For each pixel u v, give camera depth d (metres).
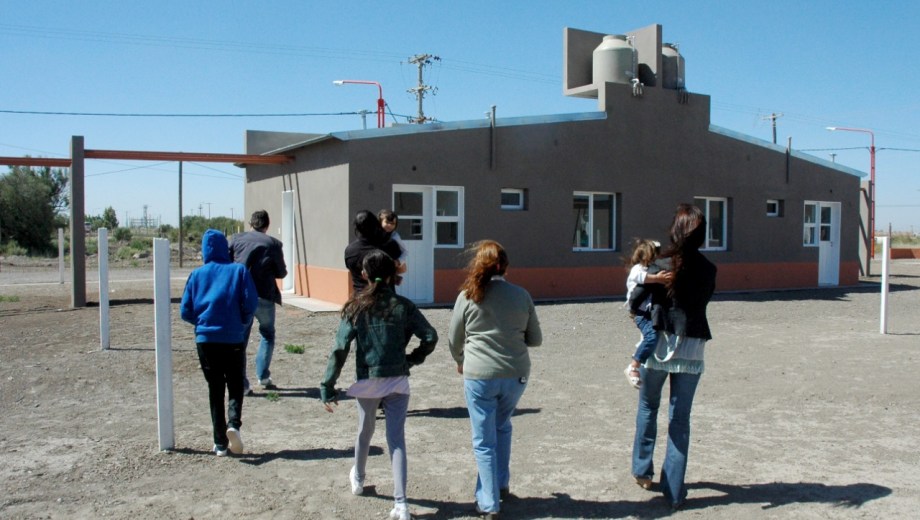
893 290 21.55
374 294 4.89
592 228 18.42
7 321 13.45
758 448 6.40
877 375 9.34
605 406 7.79
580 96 19.70
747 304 17.25
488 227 16.45
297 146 16.56
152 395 7.95
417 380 8.89
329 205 15.67
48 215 48.06
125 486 5.36
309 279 16.88
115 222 78.81
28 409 7.37
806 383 8.88
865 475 5.72
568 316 14.53
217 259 6.15
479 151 16.28
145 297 18.16
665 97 19.09
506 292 4.82
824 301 18.20
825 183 22.48
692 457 6.16
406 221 15.66
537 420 7.23
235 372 6.04
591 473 5.73
